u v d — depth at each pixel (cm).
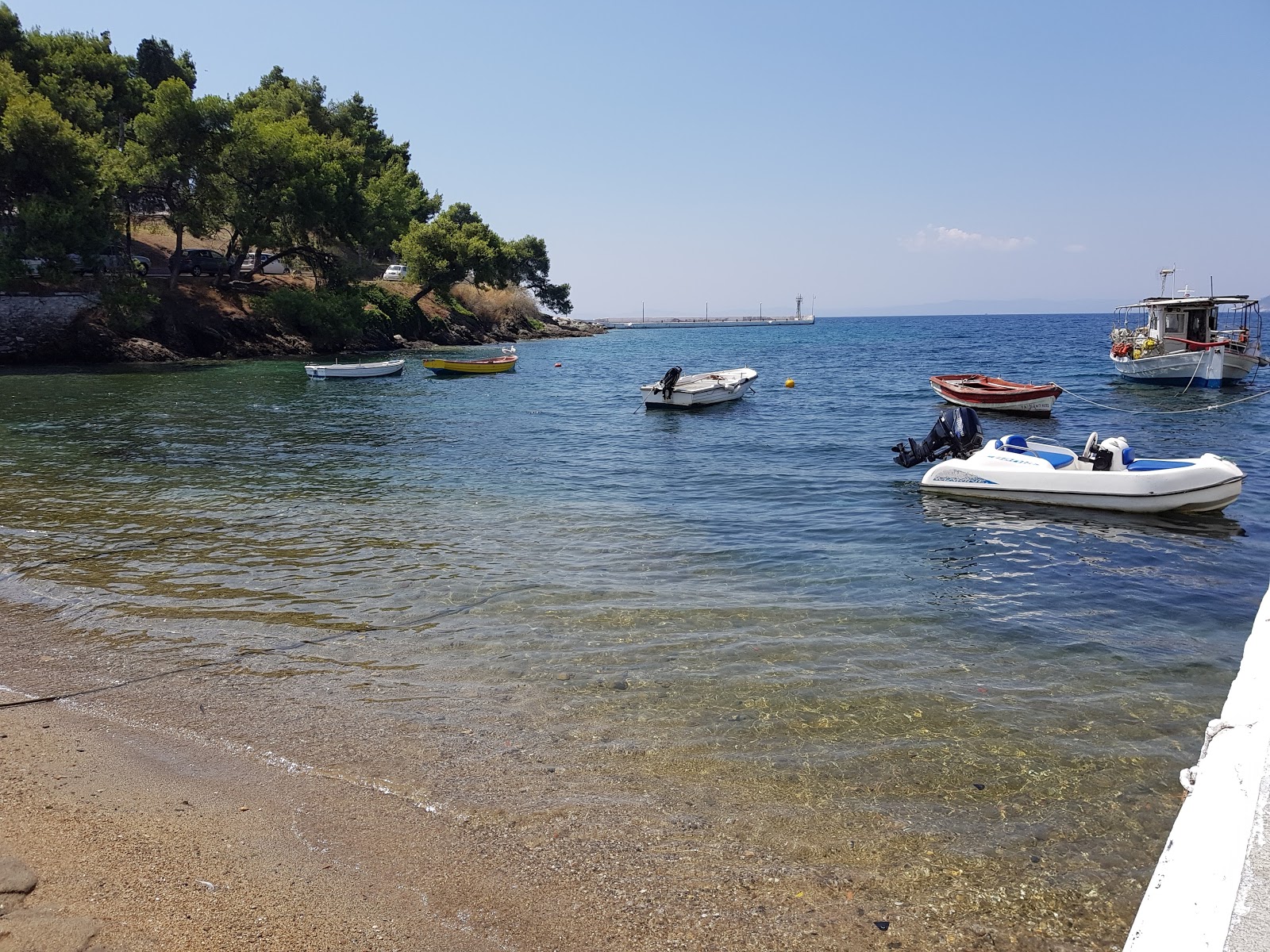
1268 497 1523
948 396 2952
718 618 886
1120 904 449
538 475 1723
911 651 803
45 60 5294
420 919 428
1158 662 782
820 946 416
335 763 589
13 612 891
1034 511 1413
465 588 979
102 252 4400
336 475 1702
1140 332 3841
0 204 4191
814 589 995
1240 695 302
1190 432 2334
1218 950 183
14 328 4116
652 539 1222
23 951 383
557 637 829
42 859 466
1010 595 981
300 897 441
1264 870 206
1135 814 532
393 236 7106
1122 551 1181
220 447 2031
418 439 2231
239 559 1093
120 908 424
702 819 525
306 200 5053
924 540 1229
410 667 756
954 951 413
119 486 1558
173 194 4831
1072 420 2633
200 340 4812
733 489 1588
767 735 633
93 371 3975
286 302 5156
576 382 4156
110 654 784
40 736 625
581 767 586
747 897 451
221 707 677
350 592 963
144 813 520
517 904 442
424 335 6975
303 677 736
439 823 516
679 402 2908
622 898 449
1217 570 1088
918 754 606
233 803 535
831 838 506
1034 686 724
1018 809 538
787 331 16475
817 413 2841
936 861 484
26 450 1948
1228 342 3375
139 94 5959
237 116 4806
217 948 397
